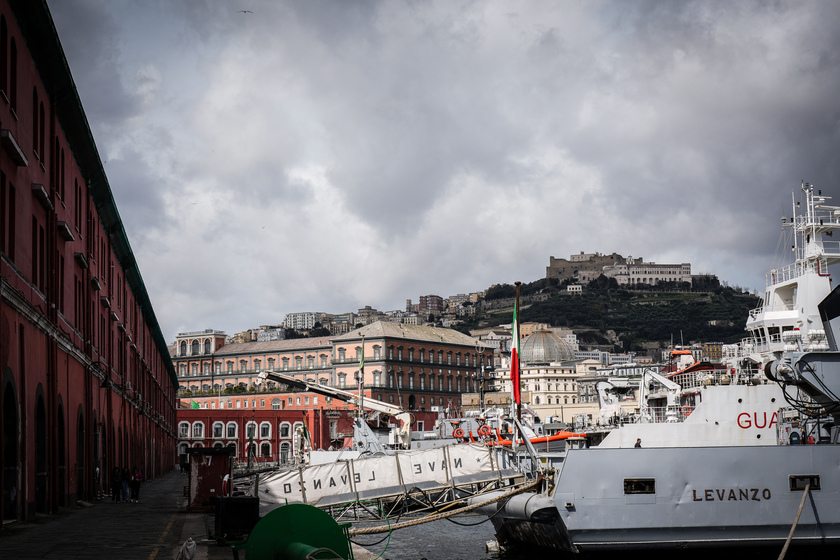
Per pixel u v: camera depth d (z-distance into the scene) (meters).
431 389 176.00
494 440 51.00
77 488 44.25
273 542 11.78
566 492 26.34
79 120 42.44
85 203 48.66
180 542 26.22
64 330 40.66
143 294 81.12
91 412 48.72
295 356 186.00
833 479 26.66
